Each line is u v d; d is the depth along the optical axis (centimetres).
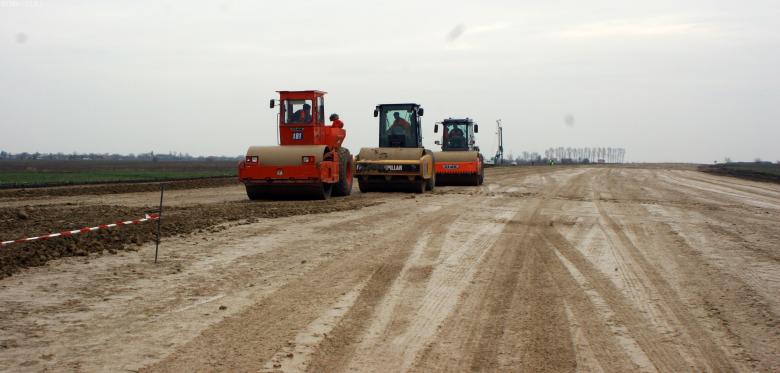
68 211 1648
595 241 1299
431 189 2656
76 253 1052
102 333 660
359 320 720
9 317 712
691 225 1605
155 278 901
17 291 822
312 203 1972
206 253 1084
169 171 5525
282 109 2150
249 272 945
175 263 1002
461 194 2475
